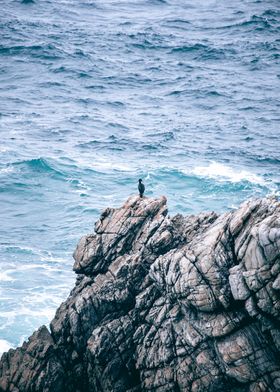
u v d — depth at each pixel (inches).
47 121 4153.5
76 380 1659.7
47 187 3262.8
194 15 7071.9
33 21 6515.8
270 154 3695.9
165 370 1512.1
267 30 6427.2
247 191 3235.7
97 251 1806.1
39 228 2886.3
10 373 1691.7
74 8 7165.4
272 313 1343.5
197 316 1477.6
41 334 1771.7
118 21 6776.6
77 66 5329.7
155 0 7647.6
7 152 3602.4
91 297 1699.1
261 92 4877.0
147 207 1820.9
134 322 1632.6
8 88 4783.5
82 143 3818.9
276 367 1371.8
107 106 4542.3
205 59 5684.1
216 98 4751.5
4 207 3065.9
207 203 3115.2
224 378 1441.9
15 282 2448.3
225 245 1465.3
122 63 5521.7
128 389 1581.0
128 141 3880.4
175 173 3420.3
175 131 4077.3
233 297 1405.0
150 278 1674.5
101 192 3230.8
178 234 1737.2
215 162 3570.4
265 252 1339.8
